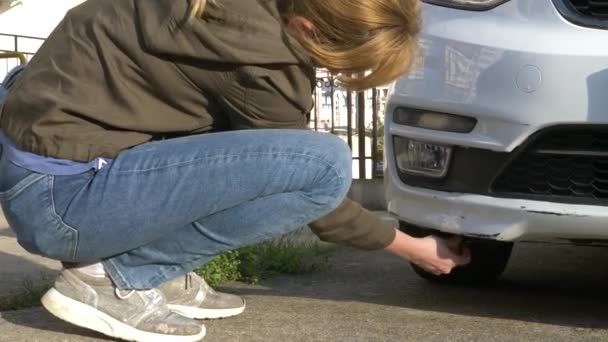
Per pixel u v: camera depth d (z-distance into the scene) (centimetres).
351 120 660
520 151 258
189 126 221
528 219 258
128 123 216
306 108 217
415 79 278
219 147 217
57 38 220
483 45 263
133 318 233
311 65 209
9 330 254
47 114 213
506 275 362
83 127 216
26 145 216
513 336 254
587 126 249
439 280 336
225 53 203
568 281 349
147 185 217
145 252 230
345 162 225
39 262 392
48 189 217
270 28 204
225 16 204
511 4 265
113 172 217
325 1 198
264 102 211
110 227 218
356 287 333
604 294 321
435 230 287
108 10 215
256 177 218
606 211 251
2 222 566
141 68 212
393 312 286
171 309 246
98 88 214
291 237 418
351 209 230
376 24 199
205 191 218
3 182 222
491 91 260
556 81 252
